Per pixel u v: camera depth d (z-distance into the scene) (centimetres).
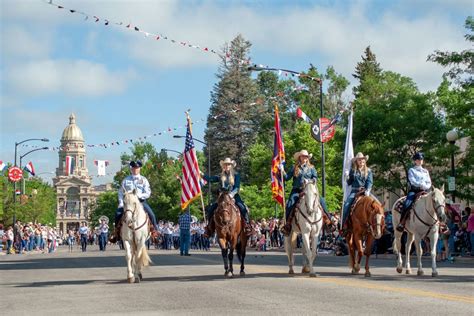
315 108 8556
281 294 1257
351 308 1038
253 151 7550
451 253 2822
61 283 1709
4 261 3394
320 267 2230
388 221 3034
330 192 6269
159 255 3769
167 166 9581
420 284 1447
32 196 10312
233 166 1820
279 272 1911
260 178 7462
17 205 8575
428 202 1712
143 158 10969
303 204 1698
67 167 7750
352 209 1750
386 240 3033
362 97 8006
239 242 1780
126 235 1670
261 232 5078
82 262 2981
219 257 3372
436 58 3469
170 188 9388
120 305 1164
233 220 1728
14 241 5947
